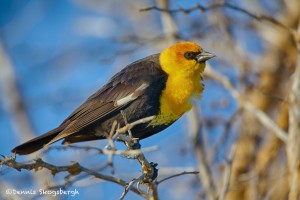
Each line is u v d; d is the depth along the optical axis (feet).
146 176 30.30
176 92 37.91
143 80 38.01
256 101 48.52
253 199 42.75
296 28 49.78
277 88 48.60
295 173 36.29
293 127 37.52
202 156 42.04
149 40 45.16
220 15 47.50
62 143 38.40
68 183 26.53
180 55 38.47
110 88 38.37
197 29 49.62
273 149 46.06
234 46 48.08
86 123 37.19
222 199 33.78
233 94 43.57
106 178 28.12
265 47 51.26
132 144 29.94
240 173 45.98
